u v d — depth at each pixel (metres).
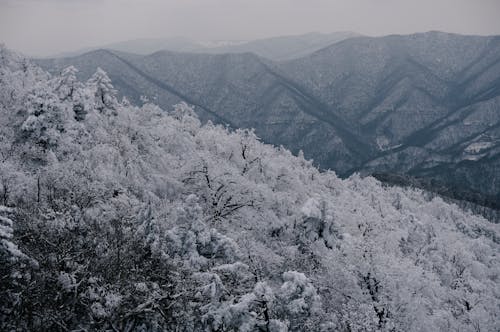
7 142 24.80
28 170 23.44
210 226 27.72
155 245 18.34
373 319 20.44
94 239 17.66
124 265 16.83
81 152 26.91
